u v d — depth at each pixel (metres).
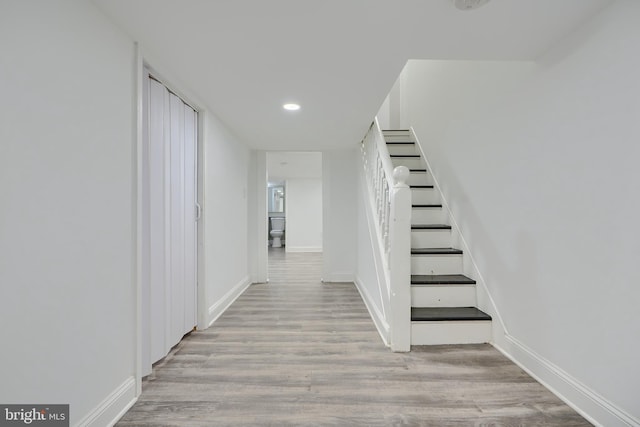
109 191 1.41
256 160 4.44
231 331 2.54
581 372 1.46
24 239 0.98
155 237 1.91
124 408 1.49
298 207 8.61
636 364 1.21
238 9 1.32
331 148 4.28
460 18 1.38
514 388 1.67
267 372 1.86
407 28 1.47
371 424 1.39
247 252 4.24
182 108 2.29
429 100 3.55
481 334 2.22
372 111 2.68
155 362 1.94
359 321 2.79
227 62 1.82
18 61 0.96
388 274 2.39
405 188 2.11
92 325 1.30
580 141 1.45
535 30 1.48
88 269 1.27
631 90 1.21
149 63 1.74
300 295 3.73
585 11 1.33
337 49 1.67
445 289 2.42
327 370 1.88
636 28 1.19
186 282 2.37
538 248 1.74
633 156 1.21
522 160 1.88
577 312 1.48
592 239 1.39
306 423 1.40
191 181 2.45
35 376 1.03
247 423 1.40
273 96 2.34
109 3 1.28
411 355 2.06
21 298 0.98
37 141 1.03
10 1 0.94
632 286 1.22
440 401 1.56
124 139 1.52
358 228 4.14
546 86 1.67
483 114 2.33
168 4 1.29
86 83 1.26
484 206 2.32
